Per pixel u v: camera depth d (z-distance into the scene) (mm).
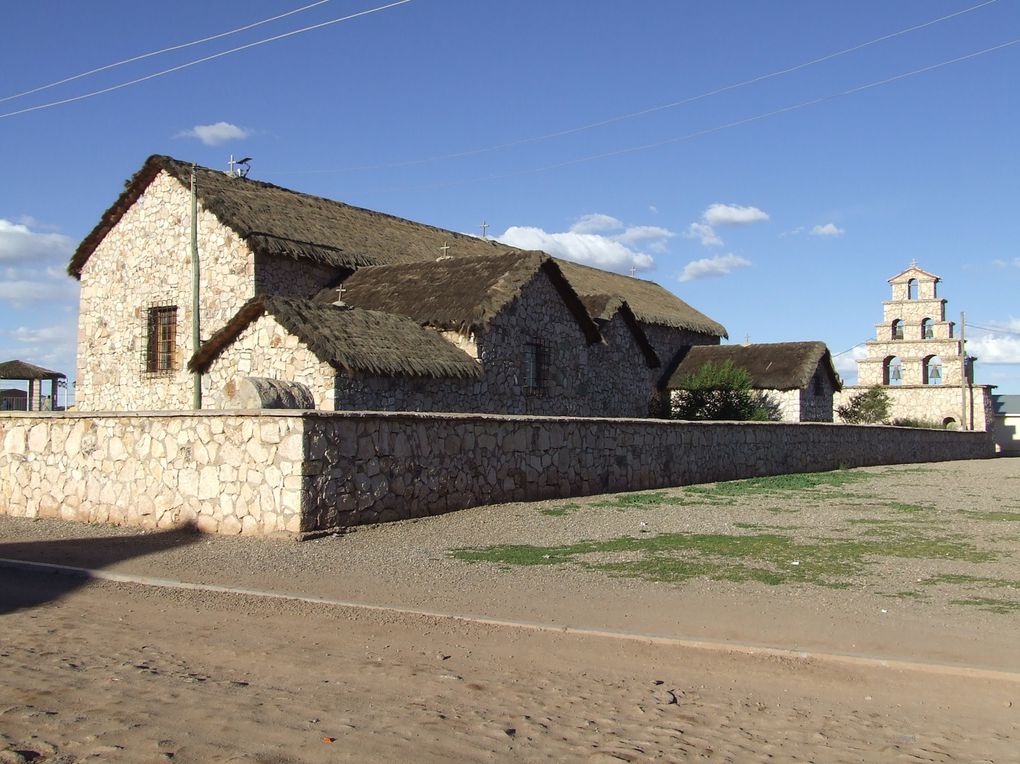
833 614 7551
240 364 19750
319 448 11711
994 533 12531
